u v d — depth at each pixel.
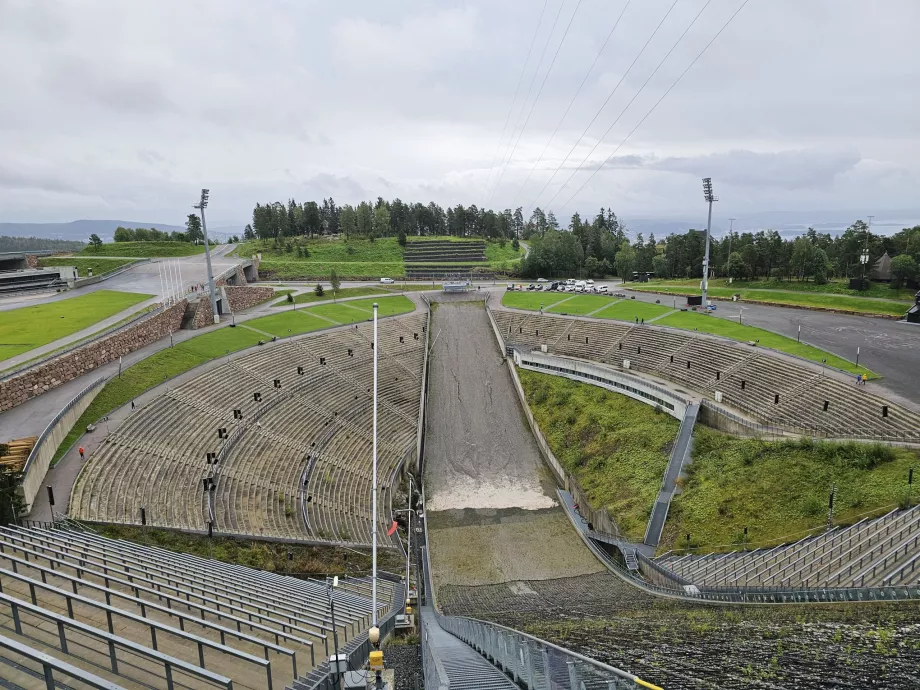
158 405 57.94
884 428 50.44
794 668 19.08
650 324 89.56
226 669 16.80
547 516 59.59
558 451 69.44
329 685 17.38
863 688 17.09
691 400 64.12
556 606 37.84
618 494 58.03
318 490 57.44
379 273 157.75
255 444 59.53
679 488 54.66
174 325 84.88
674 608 31.95
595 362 83.75
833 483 45.94
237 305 107.50
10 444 42.78
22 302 89.94
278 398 69.75
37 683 11.84
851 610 25.05
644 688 14.04
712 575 38.84
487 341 99.25
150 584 22.08
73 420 50.91
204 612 19.84
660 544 49.03
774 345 73.12
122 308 85.06
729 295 110.94
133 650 12.23
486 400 82.62
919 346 70.25
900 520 36.78
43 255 152.50
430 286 135.00
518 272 157.38
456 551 53.97
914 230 136.88
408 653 28.05
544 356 85.81
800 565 35.94
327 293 123.44
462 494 64.06
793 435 53.50
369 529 54.00
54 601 18.72
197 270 126.19
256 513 48.72
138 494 44.25
